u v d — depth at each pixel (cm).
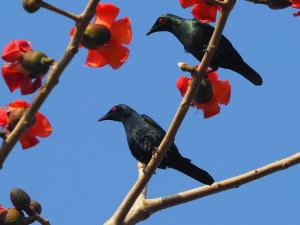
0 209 712
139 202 997
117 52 671
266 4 746
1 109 665
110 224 908
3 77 650
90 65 672
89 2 596
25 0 599
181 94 838
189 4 756
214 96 856
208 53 746
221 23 730
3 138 651
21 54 648
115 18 668
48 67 646
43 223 713
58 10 594
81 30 596
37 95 605
